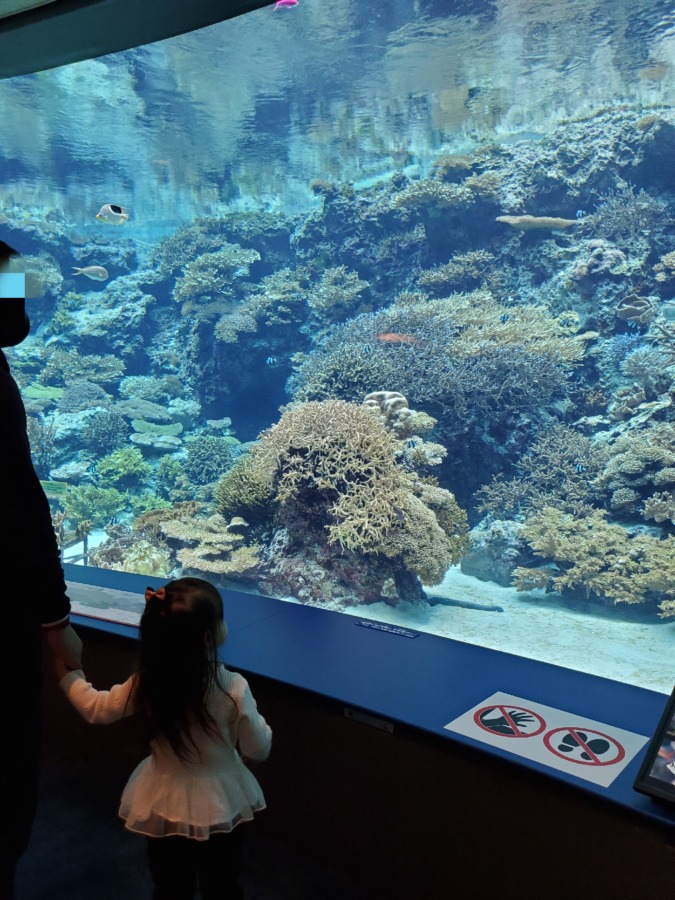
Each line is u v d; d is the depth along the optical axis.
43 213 35.25
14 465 1.54
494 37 20.56
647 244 20.17
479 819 2.00
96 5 3.75
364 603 12.26
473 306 20.91
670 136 21.08
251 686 2.55
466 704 2.26
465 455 18.12
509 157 25.39
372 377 17.70
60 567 1.65
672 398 16.09
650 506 14.20
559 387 17.94
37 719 1.85
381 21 19.66
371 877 2.31
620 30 19.78
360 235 27.09
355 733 2.28
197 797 1.83
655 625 13.80
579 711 2.21
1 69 4.57
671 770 1.64
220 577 12.79
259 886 2.32
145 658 1.82
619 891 1.71
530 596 14.92
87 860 2.45
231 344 26.08
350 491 11.00
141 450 25.36
